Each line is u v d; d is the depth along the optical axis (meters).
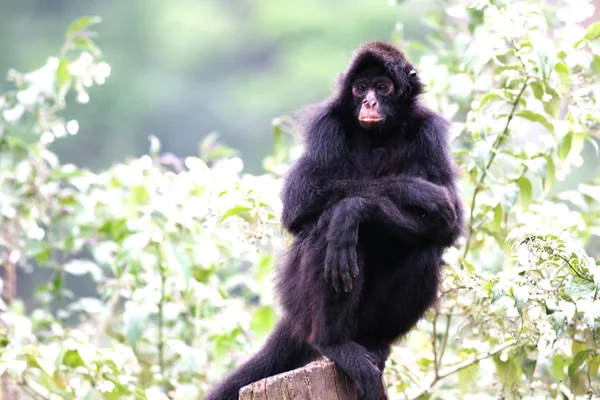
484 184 12.14
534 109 11.87
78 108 35.72
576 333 11.18
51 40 38.53
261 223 11.60
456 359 12.24
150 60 40.19
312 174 10.63
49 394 12.74
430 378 12.45
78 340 11.98
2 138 14.68
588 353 10.43
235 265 15.16
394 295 10.40
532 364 11.15
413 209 10.12
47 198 14.54
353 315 9.96
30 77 14.02
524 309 9.96
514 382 11.33
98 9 40.44
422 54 16.39
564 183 21.98
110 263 13.80
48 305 16.47
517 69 11.65
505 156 12.74
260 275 13.85
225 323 12.80
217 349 12.91
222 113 38.38
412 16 36.28
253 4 42.06
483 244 12.44
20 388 13.94
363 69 11.12
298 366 11.07
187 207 12.54
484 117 12.05
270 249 15.15
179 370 13.53
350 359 9.56
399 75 10.98
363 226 10.42
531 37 11.23
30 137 15.64
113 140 36.53
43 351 11.63
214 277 13.89
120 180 14.25
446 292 11.23
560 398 11.83
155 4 41.16
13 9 39.28
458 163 12.74
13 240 15.17
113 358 11.61
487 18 11.47
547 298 9.74
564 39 12.83
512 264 12.04
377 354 10.39
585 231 13.41
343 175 10.87
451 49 14.59
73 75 14.08
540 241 9.80
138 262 13.70
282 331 11.02
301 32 40.00
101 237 14.83
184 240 13.83
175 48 40.44
